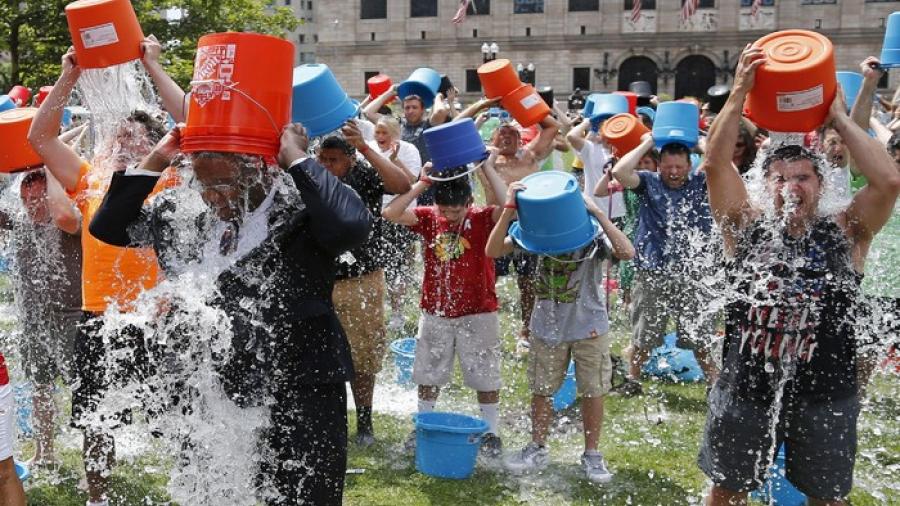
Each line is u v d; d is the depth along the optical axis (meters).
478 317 4.38
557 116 8.79
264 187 2.56
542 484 4.13
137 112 3.34
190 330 2.63
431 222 4.42
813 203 2.76
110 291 3.36
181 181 2.72
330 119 3.83
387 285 6.72
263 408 2.58
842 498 2.86
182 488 2.75
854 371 2.84
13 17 20.19
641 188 5.26
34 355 4.16
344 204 2.47
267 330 2.55
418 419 4.30
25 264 4.07
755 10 43.84
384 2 58.12
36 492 3.97
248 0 24.34
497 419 4.52
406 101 8.34
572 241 3.99
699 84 55.22
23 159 3.85
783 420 2.86
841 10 52.19
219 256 2.59
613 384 5.75
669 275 5.15
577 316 4.18
